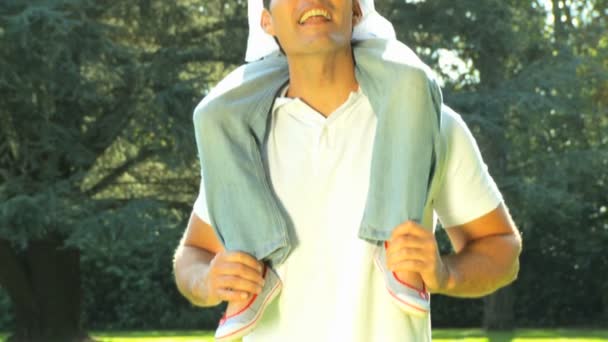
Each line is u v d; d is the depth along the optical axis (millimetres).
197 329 38312
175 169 28484
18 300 31016
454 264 3609
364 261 3512
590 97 34781
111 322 38406
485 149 30938
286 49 3570
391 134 3482
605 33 35406
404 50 3598
